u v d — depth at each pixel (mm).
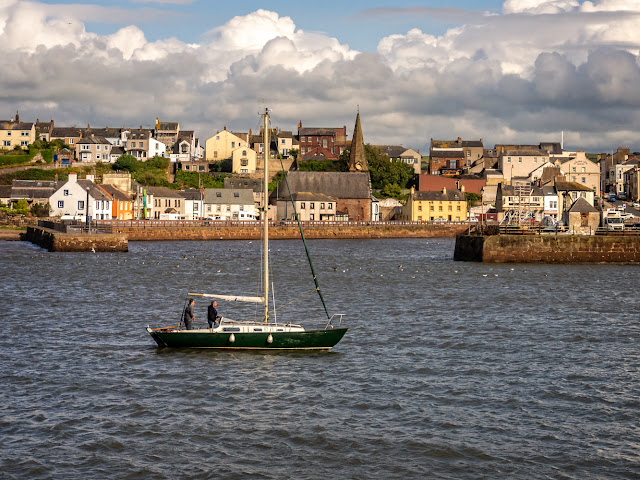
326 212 174250
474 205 185500
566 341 41688
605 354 38406
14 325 45750
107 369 34906
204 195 172125
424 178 189250
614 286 66125
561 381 33156
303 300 58594
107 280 71250
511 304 55781
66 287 65188
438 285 68188
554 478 23047
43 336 42344
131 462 24047
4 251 107562
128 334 43188
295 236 155125
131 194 162125
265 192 40094
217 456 24609
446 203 176875
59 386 32000
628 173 188750
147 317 49469
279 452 24969
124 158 197500
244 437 26266
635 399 30484
